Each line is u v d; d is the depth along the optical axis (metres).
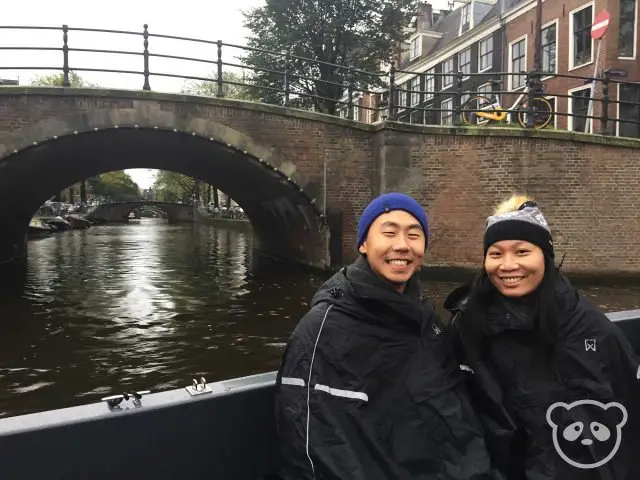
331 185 11.68
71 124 10.11
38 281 12.23
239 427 1.78
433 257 11.17
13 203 14.41
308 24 21.95
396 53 24.45
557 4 20.08
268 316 8.43
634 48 18.02
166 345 6.76
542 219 1.61
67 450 1.50
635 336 2.64
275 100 23.09
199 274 13.47
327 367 1.43
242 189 16.06
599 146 10.80
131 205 54.62
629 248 10.92
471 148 10.98
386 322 1.49
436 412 1.45
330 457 1.34
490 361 1.58
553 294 1.53
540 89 11.02
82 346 6.73
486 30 24.92
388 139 11.12
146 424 1.61
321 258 12.52
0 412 4.74
